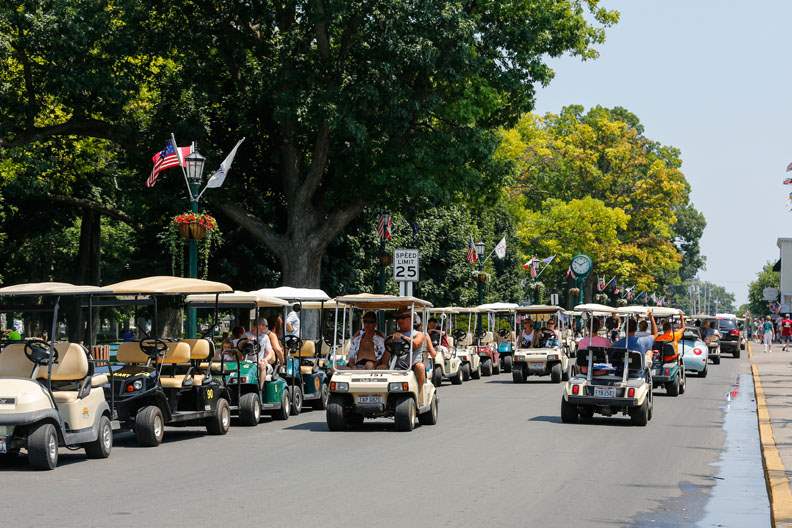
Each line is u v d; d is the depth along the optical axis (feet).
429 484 51.60
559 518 42.22
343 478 53.62
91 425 61.31
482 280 217.15
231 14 149.69
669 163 418.10
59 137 180.75
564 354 152.56
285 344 98.43
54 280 233.35
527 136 316.81
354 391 79.97
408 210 164.04
